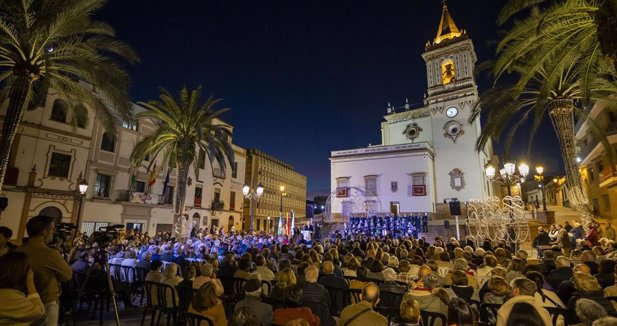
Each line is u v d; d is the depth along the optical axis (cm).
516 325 290
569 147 1440
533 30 1059
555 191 5316
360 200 4059
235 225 4494
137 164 2191
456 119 4066
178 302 645
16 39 1207
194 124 2164
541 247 1380
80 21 1278
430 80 4341
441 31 4575
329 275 705
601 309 335
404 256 1017
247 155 6350
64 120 2519
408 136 4550
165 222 3338
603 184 2314
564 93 1467
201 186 3881
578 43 1027
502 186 4403
